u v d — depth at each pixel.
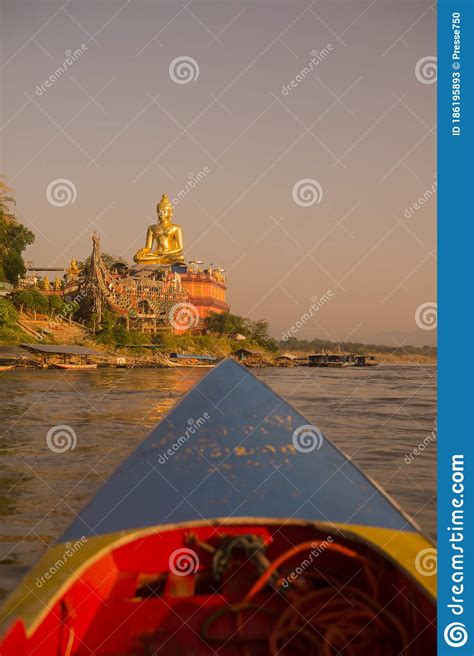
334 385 36.56
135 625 2.60
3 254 61.22
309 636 2.35
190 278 100.69
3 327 54.28
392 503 3.41
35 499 7.11
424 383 39.72
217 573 2.79
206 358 75.12
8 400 21.88
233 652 2.38
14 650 2.28
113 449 10.75
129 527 3.10
